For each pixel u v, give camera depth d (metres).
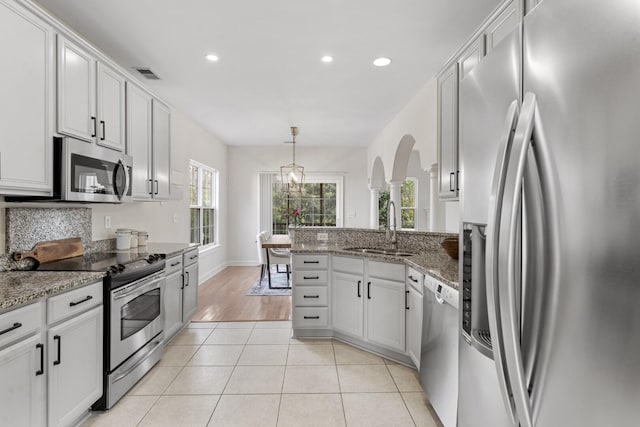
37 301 1.57
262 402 2.18
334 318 3.24
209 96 4.12
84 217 2.83
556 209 0.78
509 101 1.00
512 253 0.84
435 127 3.51
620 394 0.62
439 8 2.32
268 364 2.72
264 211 7.38
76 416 1.81
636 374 0.60
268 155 7.41
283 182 7.47
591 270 0.68
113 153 2.59
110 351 2.07
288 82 3.66
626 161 0.62
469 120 1.25
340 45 2.84
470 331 1.25
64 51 2.12
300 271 3.27
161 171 3.52
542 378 0.80
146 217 3.96
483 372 1.15
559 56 0.78
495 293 0.92
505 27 1.78
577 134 0.73
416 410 2.10
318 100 4.27
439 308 1.90
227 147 7.35
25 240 2.22
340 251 3.18
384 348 2.85
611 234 0.64
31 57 1.87
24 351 1.49
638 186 0.59
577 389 0.71
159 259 2.72
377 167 6.46
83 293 1.87
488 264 0.94
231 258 7.36
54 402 1.66
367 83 3.69
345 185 7.48
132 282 2.32
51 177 2.03
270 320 3.80
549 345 0.79
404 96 4.12
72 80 2.19
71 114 2.18
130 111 2.92
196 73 3.41
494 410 1.09
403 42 2.79
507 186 0.87
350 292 3.09
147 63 3.17
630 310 0.61
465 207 1.29
